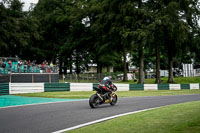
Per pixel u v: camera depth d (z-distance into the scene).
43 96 21.31
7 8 49.78
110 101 14.28
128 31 36.78
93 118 10.32
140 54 42.84
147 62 80.88
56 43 62.53
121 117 10.23
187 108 12.12
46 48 61.31
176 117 9.49
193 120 8.33
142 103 16.12
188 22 40.59
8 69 29.03
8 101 17.58
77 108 13.36
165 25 35.69
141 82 42.38
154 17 36.06
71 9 54.19
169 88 35.22
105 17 40.56
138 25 36.56
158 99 19.31
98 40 48.84
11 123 9.41
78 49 58.84
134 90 31.81
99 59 53.19
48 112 11.95
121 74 53.75
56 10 57.91
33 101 17.58
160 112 11.14
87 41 56.03
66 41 57.59
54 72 35.94
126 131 7.49
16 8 52.44
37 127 8.67
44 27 60.28
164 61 78.25
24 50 55.22
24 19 51.62
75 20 54.00
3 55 51.19
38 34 54.69
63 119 10.12
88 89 28.92
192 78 50.19
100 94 13.77
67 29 61.72
